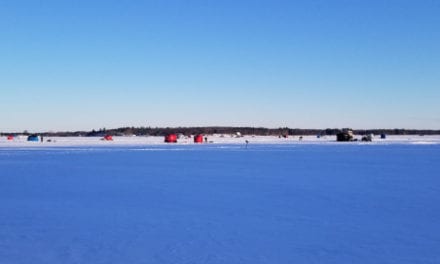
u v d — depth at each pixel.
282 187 19.08
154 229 11.26
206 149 58.31
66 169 28.38
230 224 11.77
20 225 11.82
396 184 19.98
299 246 9.60
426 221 11.97
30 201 15.73
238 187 19.14
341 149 57.47
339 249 9.36
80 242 10.05
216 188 18.88
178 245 9.75
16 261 8.73
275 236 10.48
